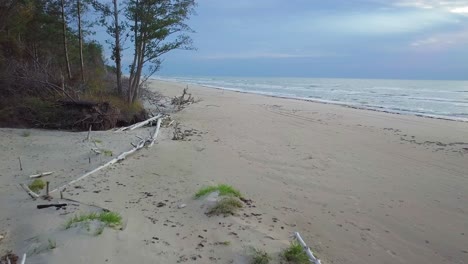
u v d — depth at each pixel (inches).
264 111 736.3
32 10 546.9
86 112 433.7
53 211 196.7
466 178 306.8
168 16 556.1
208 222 195.6
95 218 180.5
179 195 239.3
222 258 161.2
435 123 618.2
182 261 156.9
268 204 235.5
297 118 644.7
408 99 1203.9
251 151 379.2
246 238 178.2
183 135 434.6
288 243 179.3
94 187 248.4
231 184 270.1
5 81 450.6
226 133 475.5
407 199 257.6
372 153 389.4
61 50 666.8
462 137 492.4
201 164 319.6
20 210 201.2
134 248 162.6
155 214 205.2
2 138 358.9
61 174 274.2
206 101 918.4
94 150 329.4
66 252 153.2
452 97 1307.8
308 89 1899.6
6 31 539.2
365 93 1552.7
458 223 222.2
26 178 262.2
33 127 422.0
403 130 542.0
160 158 330.6
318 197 255.6
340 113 729.0
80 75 588.1
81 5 570.9
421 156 380.2
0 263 149.5
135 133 428.8
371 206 243.3
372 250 187.6
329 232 203.8
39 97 460.8
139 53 556.4
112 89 608.4
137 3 541.0
